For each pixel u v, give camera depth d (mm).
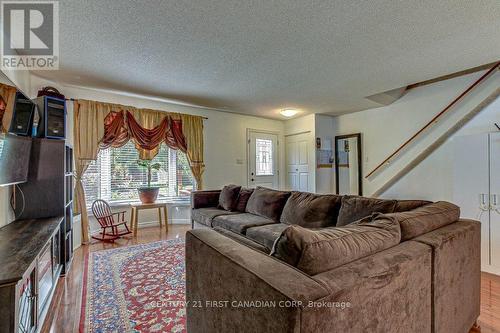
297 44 2465
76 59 2785
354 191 5363
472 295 1708
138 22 2086
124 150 4422
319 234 1066
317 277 908
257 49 2561
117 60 2811
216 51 2600
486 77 3420
